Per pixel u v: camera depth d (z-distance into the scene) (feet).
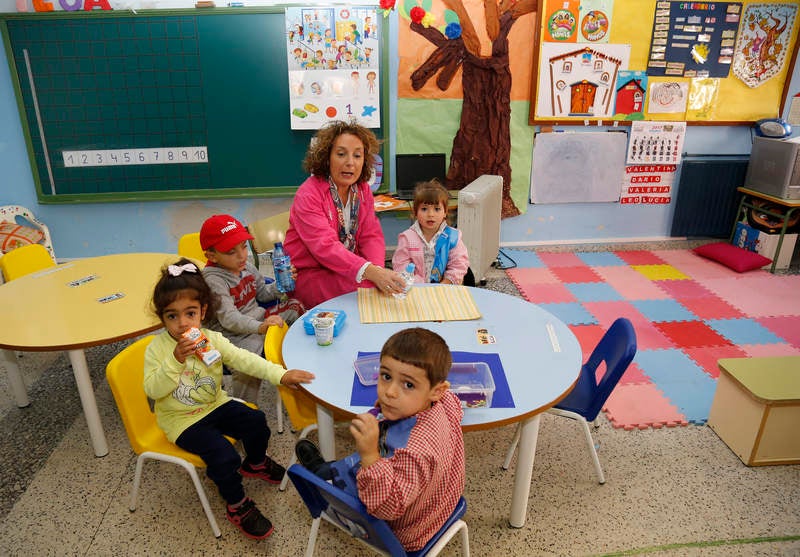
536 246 16.28
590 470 7.59
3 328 7.20
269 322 7.14
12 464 7.77
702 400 9.11
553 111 14.90
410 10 13.75
